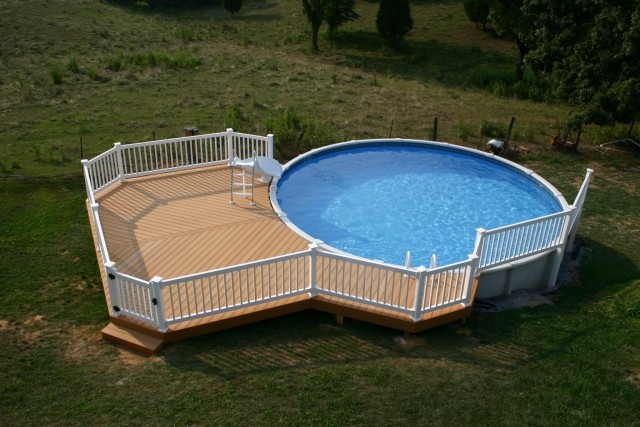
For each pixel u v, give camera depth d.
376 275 10.00
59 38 33.28
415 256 11.75
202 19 45.81
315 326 9.09
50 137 19.38
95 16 39.78
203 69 29.56
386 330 9.03
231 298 9.19
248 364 8.12
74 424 7.00
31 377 7.84
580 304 10.43
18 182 14.77
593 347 8.72
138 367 8.06
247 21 45.38
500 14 29.94
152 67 29.09
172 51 33.06
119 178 13.34
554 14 21.02
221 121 21.16
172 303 8.41
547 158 18.55
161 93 25.02
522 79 29.53
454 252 11.98
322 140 18.75
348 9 37.97
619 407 7.36
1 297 9.85
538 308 10.17
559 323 9.52
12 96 23.73
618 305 10.23
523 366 8.23
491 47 37.78
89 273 10.73
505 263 10.41
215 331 8.78
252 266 8.56
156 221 11.70
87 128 20.17
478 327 9.31
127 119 21.39
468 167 16.61
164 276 9.80
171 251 10.57
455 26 41.91
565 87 19.81
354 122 21.58
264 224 11.72
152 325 8.55
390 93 26.47
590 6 19.48
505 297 10.67
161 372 7.95
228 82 27.23
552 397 7.54
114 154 13.15
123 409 7.25
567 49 20.14
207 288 9.45
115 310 8.75
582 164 18.19
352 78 29.30
